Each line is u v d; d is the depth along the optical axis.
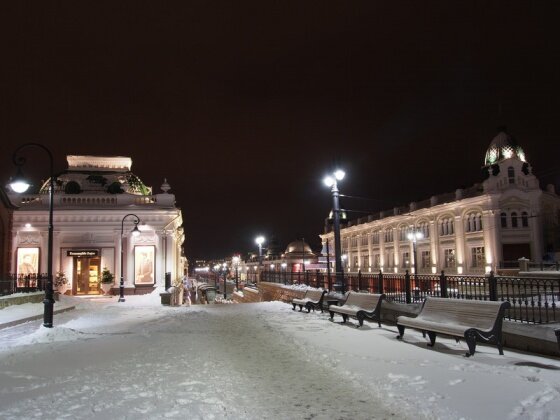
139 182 42.34
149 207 34.88
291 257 88.69
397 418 5.55
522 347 9.49
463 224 51.53
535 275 20.92
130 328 15.18
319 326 13.95
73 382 7.49
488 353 9.13
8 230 29.47
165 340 12.04
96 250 34.06
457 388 6.52
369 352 9.41
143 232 34.62
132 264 34.28
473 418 5.32
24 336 13.50
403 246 62.72
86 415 5.82
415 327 10.46
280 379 7.53
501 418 5.30
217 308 23.78
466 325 9.50
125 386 7.18
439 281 14.99
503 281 12.53
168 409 6.01
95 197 35.31
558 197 52.91
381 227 68.62
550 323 10.01
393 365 8.14
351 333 12.22
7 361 9.40
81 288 34.16
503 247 47.94
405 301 15.49
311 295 19.69
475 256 50.09
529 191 48.28
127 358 9.53
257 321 16.06
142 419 5.64
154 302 28.28
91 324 16.88
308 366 8.46
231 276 141.00
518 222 48.16
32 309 20.23
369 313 13.46
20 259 33.66
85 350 10.63
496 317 8.91
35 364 9.03
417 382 6.93
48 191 37.75
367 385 6.93
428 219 57.03
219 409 5.99
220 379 7.57
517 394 6.14
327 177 22.42
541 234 48.12
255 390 6.89
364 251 75.06
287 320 15.91
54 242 33.97
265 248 127.38
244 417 5.69
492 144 55.94
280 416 5.71
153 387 7.11
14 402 6.41
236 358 9.35
